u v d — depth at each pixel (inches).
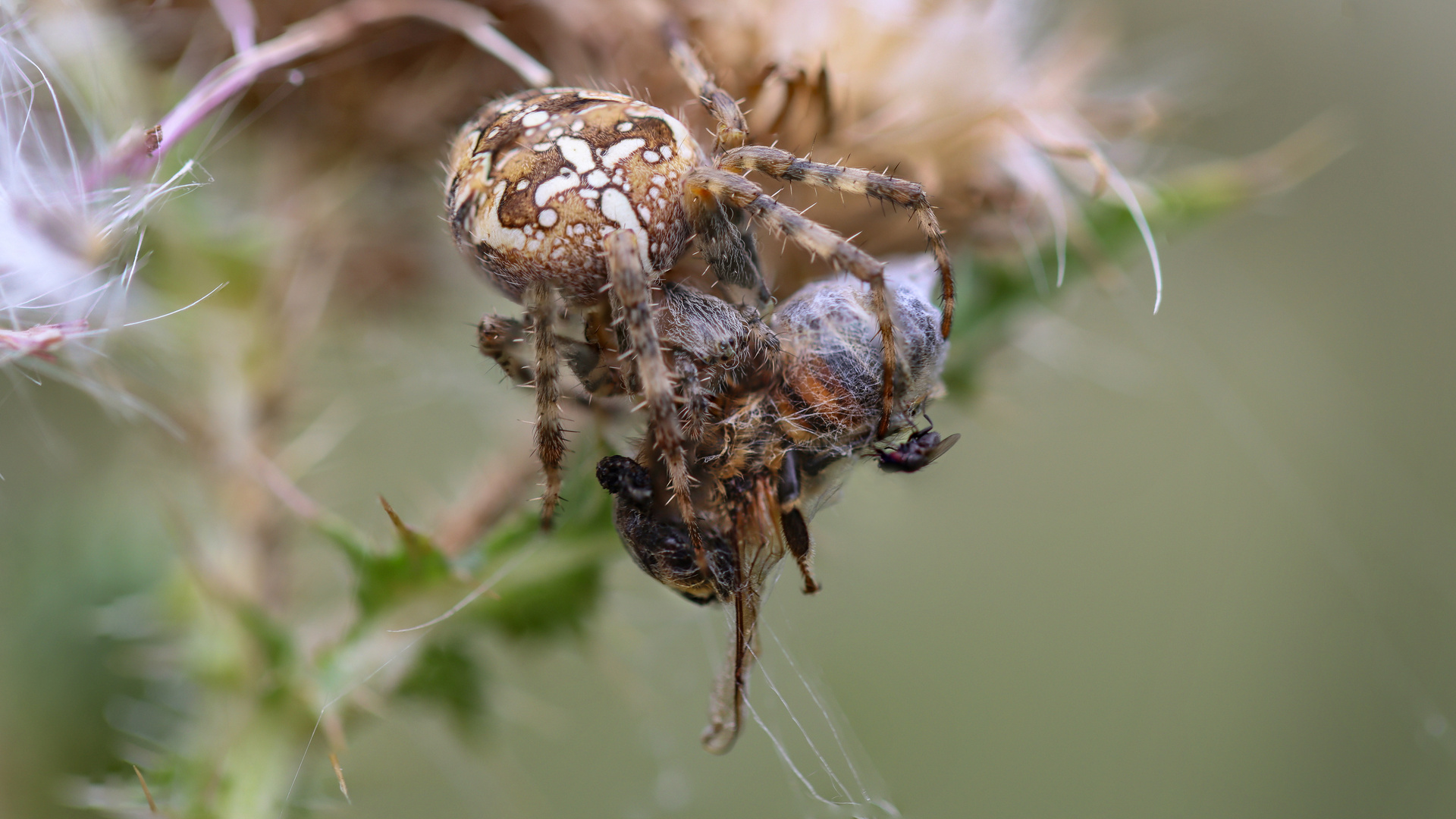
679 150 5.6
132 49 6.0
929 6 5.9
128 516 6.5
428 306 6.5
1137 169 6.2
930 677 8.6
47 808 6.4
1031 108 5.9
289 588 6.1
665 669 8.0
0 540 6.5
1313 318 9.0
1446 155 8.9
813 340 5.6
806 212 5.9
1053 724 8.6
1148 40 8.1
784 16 5.9
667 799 7.9
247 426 6.1
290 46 5.9
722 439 5.6
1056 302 6.1
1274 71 8.6
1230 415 9.0
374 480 7.0
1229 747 8.5
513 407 6.2
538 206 5.6
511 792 7.6
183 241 6.1
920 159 5.9
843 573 7.9
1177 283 8.8
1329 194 9.0
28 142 5.9
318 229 6.2
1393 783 8.2
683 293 5.7
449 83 6.1
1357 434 8.9
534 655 6.0
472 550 5.9
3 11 5.8
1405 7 8.9
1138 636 8.8
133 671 6.4
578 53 6.0
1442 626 8.4
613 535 5.8
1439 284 8.9
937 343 5.6
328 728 5.9
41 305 5.8
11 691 6.4
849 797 5.9
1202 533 9.0
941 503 9.0
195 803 5.9
